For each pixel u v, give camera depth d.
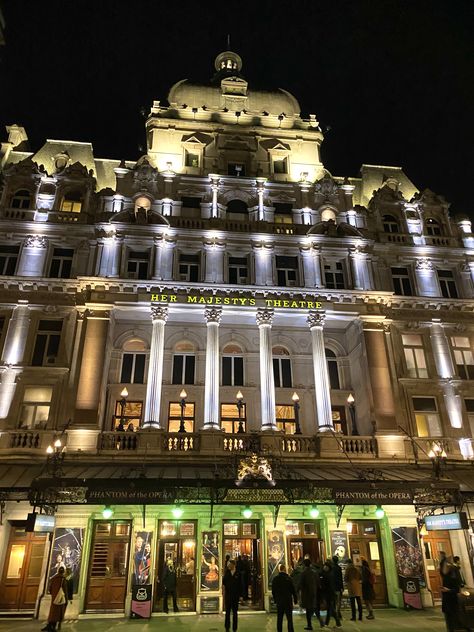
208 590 20.47
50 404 24.23
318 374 26.14
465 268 30.86
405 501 19.80
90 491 18.52
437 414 26.84
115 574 20.80
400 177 36.09
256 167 32.19
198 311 26.58
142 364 27.11
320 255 29.12
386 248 30.47
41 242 27.61
